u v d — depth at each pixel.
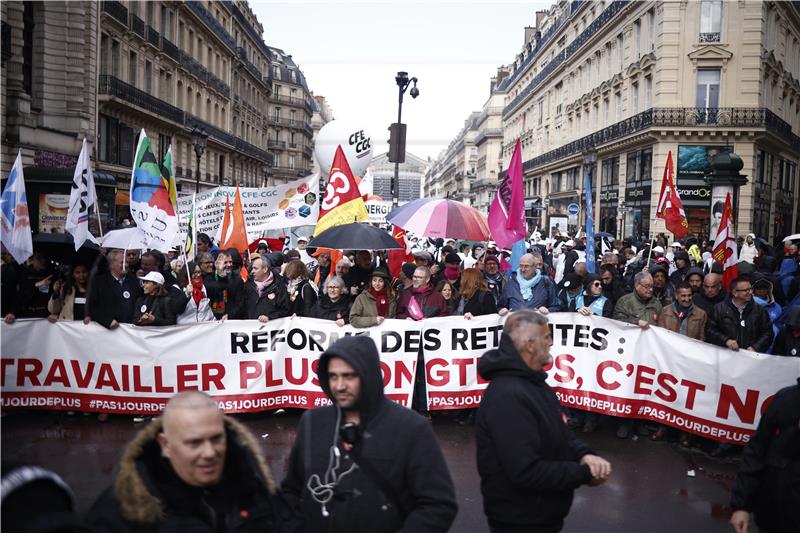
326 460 2.66
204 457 2.18
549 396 3.07
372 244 7.18
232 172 50.47
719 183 16.53
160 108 33.09
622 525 4.73
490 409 3.00
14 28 19.72
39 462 5.66
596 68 38.94
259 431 6.74
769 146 31.23
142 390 6.93
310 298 7.52
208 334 6.98
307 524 2.63
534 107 55.62
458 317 7.16
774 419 3.30
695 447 6.54
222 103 47.03
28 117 20.33
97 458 5.81
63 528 1.70
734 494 3.46
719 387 6.28
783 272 10.76
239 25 51.38
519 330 3.05
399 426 2.66
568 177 44.31
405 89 16.73
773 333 6.57
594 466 3.00
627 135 31.69
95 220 15.20
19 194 6.86
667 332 6.58
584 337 6.97
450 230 8.16
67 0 23.06
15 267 7.89
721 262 8.73
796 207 38.94
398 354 7.10
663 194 11.03
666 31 28.48
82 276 7.13
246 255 10.41
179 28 37.22
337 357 2.65
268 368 7.06
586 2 40.62
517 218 7.76
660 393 6.60
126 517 2.12
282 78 74.38
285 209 12.11
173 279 8.59
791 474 3.24
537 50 54.62
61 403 6.95
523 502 2.97
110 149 28.14
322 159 12.06
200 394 2.28
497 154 77.38
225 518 2.30
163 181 7.57
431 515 2.55
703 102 28.75
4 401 6.84
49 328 6.93
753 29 27.94
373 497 2.60
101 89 26.78
